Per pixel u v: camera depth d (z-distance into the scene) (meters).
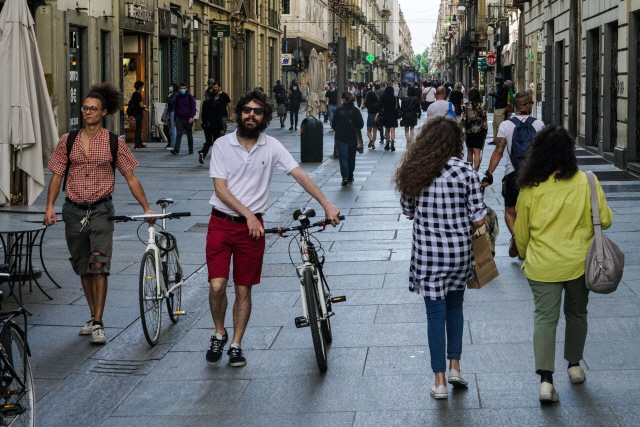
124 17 24.67
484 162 19.03
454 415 4.80
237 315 5.93
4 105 8.09
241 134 5.76
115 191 14.68
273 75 50.94
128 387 5.52
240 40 40.84
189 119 21.48
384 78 128.38
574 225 4.84
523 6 35.12
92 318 6.68
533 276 4.90
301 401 5.14
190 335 6.64
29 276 7.79
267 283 8.24
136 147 23.45
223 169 5.79
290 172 5.85
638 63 16.14
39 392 5.45
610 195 12.99
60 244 10.06
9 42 8.05
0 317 4.29
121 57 24.77
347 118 15.19
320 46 65.44
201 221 11.87
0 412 4.05
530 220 4.95
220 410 5.05
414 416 4.81
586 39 20.80
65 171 6.49
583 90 21.45
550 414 4.73
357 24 90.44
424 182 4.96
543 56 28.72
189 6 31.67
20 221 7.22
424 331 6.47
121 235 10.73
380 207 12.77
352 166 15.52
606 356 5.66
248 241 5.82
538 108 32.22
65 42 20.77
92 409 5.15
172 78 29.98
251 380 5.56
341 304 7.35
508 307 6.98
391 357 5.89
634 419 4.61
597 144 20.50
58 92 20.39
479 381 5.32
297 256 9.51
